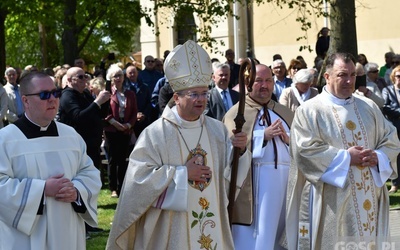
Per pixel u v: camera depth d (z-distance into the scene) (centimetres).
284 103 938
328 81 601
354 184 586
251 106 654
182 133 534
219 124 555
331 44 1162
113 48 2916
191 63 527
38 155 490
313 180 587
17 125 493
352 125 593
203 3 1473
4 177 482
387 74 1360
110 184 1044
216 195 536
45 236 485
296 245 618
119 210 525
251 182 633
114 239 528
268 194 632
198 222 528
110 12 1806
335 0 1153
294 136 600
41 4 1917
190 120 538
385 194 604
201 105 530
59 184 482
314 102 602
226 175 545
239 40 2114
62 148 499
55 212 487
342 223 589
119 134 1023
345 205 587
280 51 2041
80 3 1925
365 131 594
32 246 482
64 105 864
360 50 1906
